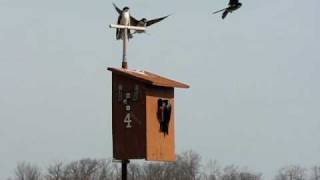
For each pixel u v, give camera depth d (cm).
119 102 1947
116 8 1920
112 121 1959
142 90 1909
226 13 1661
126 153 1930
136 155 1912
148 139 1900
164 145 1945
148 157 1894
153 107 1923
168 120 1961
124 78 1941
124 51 1962
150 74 2022
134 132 1919
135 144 1916
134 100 1922
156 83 1906
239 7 1644
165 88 1966
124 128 1936
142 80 1900
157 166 7975
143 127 1903
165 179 7975
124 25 1911
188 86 1994
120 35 1947
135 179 7862
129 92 1930
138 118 1914
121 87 1945
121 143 1939
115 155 1944
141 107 1911
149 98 1912
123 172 1933
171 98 1983
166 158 1947
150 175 7925
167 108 1955
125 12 1912
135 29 1930
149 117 1909
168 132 1961
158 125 1933
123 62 1969
